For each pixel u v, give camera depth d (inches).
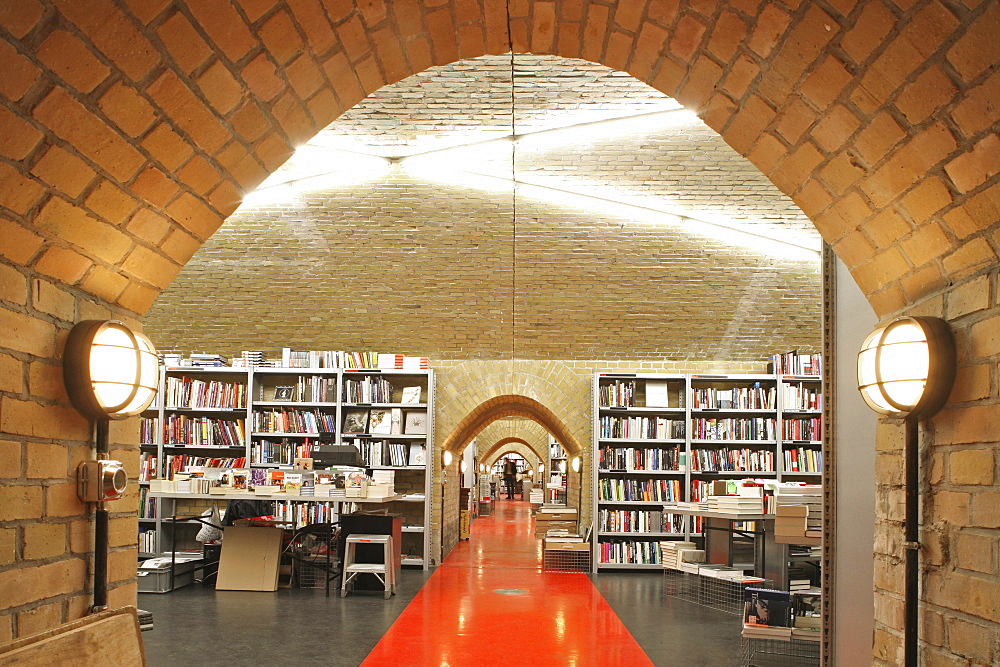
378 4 114.7
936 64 92.7
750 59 113.3
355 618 314.0
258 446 462.3
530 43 132.2
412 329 468.4
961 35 87.5
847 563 157.2
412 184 359.3
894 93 100.3
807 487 263.4
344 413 475.8
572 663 247.3
